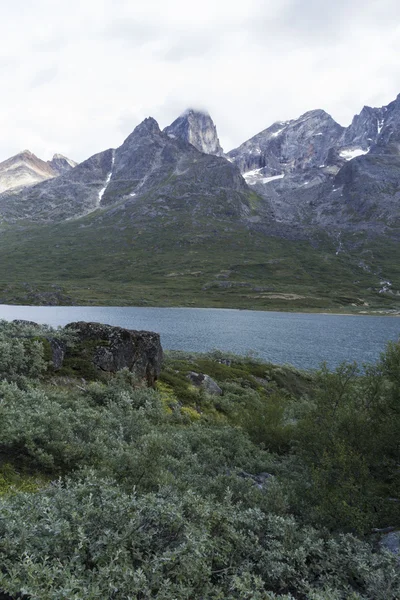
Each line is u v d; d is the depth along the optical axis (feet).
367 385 36.04
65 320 403.75
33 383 49.01
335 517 25.32
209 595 15.81
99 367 66.33
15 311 517.14
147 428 39.93
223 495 26.76
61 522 15.07
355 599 16.56
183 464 32.07
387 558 19.31
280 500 26.22
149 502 18.10
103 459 28.27
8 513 15.15
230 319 483.92
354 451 31.42
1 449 27.20
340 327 429.79
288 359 229.66
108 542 14.83
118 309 594.24
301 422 38.40
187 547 15.53
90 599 12.05
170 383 85.10
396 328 427.33
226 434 47.57
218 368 124.98
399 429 31.19
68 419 34.37
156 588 14.28
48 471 26.78
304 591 17.49
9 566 12.95
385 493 29.27
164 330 349.61
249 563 18.17
